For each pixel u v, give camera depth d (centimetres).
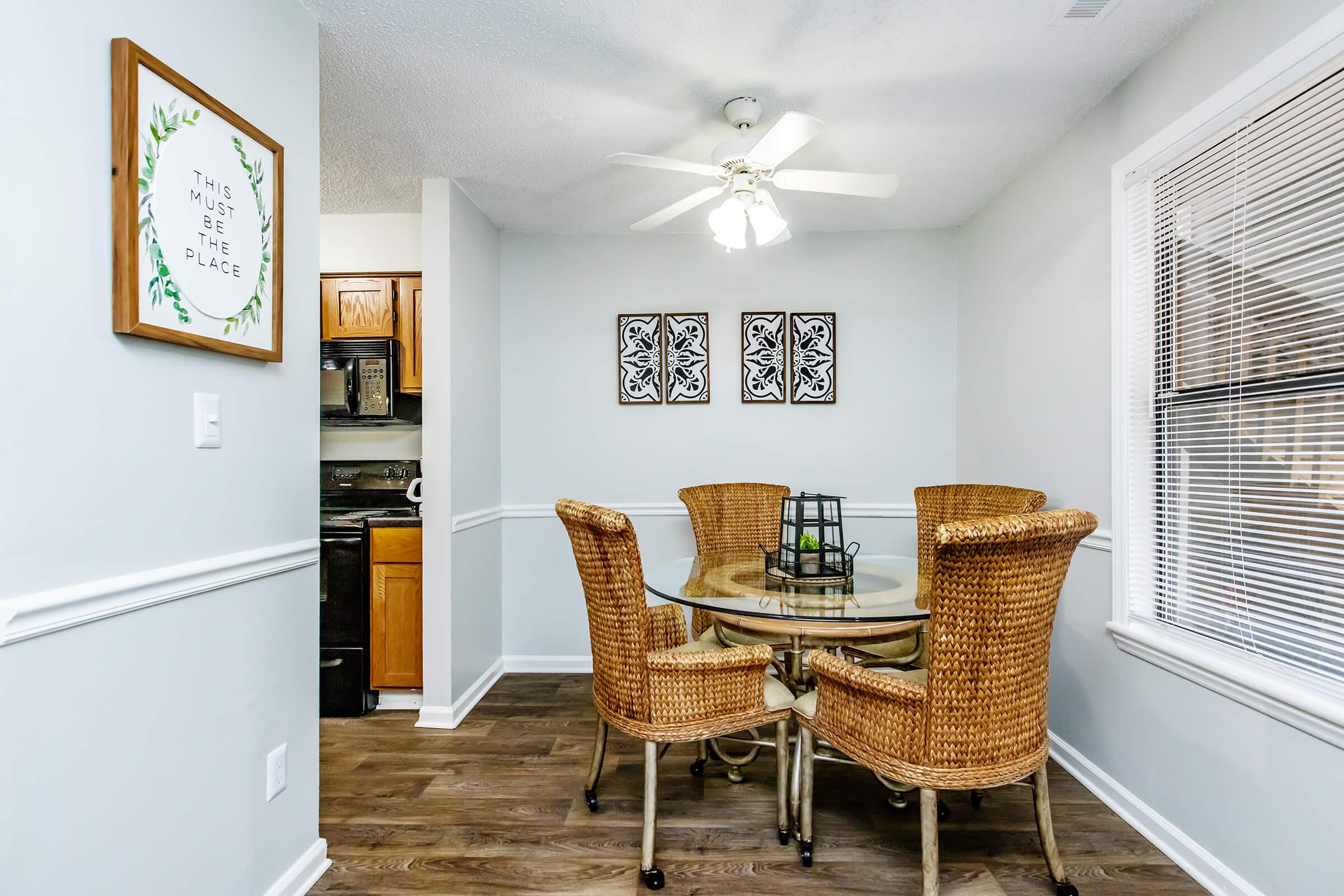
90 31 105
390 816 197
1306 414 143
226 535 137
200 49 130
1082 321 224
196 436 128
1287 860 142
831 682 162
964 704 139
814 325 338
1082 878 166
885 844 182
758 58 188
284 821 156
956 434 334
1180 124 174
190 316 123
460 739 256
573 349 342
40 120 97
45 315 98
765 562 230
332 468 338
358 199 297
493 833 188
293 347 162
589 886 164
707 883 164
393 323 315
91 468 105
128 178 108
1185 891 161
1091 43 182
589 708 288
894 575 213
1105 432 210
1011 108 217
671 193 289
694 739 168
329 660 283
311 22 170
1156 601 191
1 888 92
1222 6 162
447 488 271
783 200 297
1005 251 282
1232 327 163
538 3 164
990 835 186
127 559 112
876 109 217
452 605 271
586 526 169
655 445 341
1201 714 167
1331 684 134
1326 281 138
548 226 333
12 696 93
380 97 210
